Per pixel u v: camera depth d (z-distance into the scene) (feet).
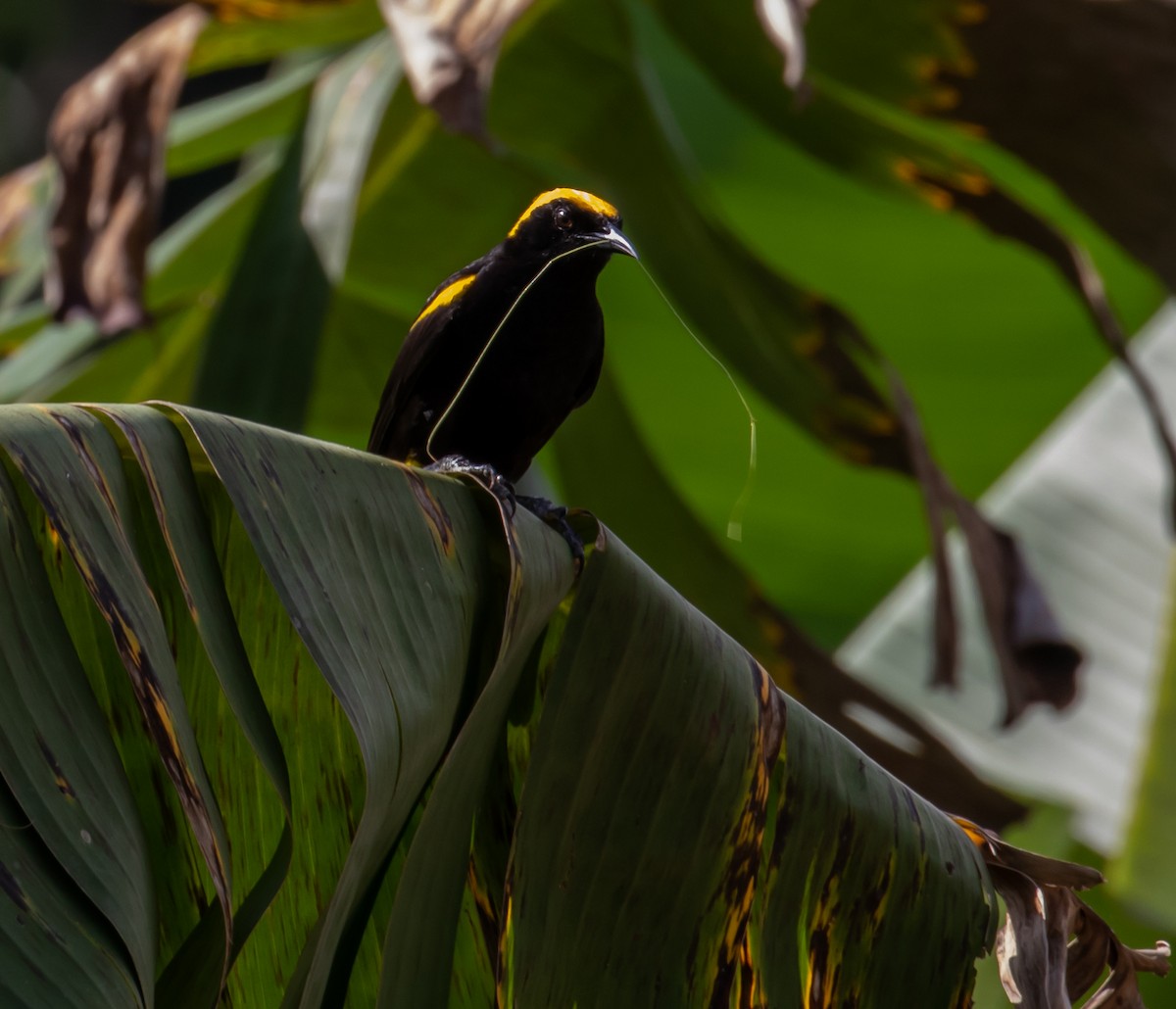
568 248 25.48
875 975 20.34
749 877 19.40
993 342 56.34
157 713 12.97
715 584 40.14
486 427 26.58
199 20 35.14
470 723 16.25
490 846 19.89
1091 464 53.06
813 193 54.60
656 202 42.27
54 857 12.41
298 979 14.46
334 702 17.89
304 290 34.71
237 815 17.79
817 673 37.96
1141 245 39.32
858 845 20.12
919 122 49.34
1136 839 37.35
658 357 56.39
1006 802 37.55
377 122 36.68
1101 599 49.52
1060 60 36.63
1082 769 46.06
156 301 47.03
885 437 39.17
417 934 17.31
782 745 19.75
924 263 55.21
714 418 56.95
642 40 54.60
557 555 18.84
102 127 33.60
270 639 17.61
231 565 17.20
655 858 18.94
